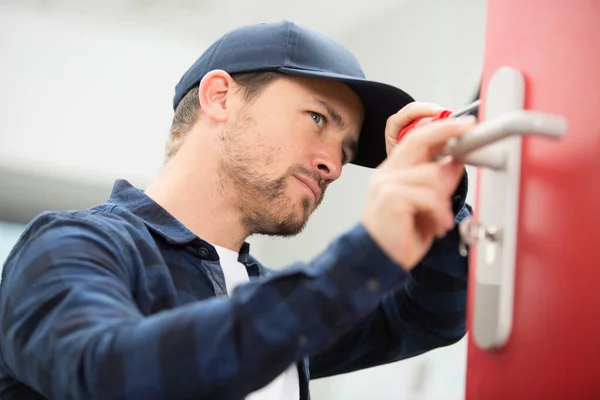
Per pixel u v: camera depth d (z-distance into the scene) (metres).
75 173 2.95
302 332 0.62
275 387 1.03
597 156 0.59
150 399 0.63
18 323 0.74
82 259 0.78
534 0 0.68
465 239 0.67
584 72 0.61
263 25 1.15
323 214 2.75
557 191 0.62
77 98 2.91
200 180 1.09
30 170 2.90
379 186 0.63
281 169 1.06
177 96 1.21
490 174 0.69
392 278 0.62
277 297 0.63
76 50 2.88
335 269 0.62
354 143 1.13
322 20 2.74
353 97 1.12
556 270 0.61
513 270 0.66
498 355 0.68
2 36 2.81
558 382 0.60
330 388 2.50
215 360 0.62
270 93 1.08
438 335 1.18
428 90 2.29
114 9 2.73
